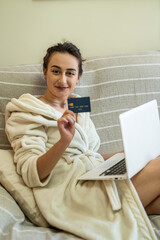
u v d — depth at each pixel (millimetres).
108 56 1789
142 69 1757
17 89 1577
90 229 1077
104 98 1700
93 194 1174
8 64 2025
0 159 1331
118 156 1435
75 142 1410
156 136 1312
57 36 2025
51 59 1464
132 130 1129
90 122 1589
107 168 1272
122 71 1731
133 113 1147
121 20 2064
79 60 1520
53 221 1135
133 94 1734
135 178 1230
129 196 1147
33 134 1334
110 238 1052
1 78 1574
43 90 1627
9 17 1960
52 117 1383
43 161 1213
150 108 1275
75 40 2049
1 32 1976
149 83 1754
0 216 1092
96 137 1559
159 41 2137
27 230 1078
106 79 1709
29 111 1368
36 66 1683
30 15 1973
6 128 1391
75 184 1240
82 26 2035
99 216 1146
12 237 1023
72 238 1051
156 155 1320
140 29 2098
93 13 2027
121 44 2102
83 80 1690
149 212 1264
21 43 2006
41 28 1999
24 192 1256
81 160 1392
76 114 1567
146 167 1236
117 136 1699
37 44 2018
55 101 1527
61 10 1991
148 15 2082
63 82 1439
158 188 1209
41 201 1206
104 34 2070
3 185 1294
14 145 1339
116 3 2035
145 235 1074
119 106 1714
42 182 1266
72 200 1198
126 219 1108
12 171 1301
